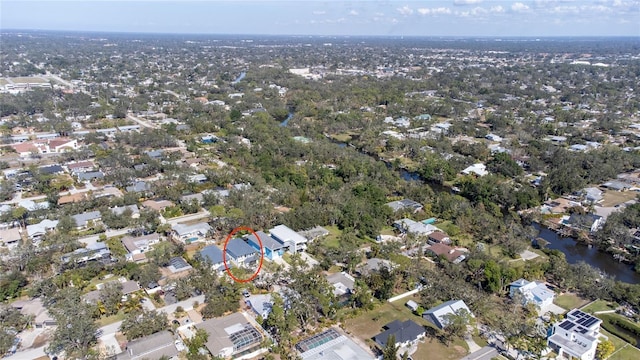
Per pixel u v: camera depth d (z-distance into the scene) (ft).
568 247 425.69
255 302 304.50
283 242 384.88
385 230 434.30
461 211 454.81
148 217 416.87
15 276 320.50
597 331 275.80
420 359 260.83
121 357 246.47
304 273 319.47
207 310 292.40
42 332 275.39
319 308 302.04
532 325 278.87
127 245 375.45
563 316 297.53
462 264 354.13
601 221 446.19
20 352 256.93
